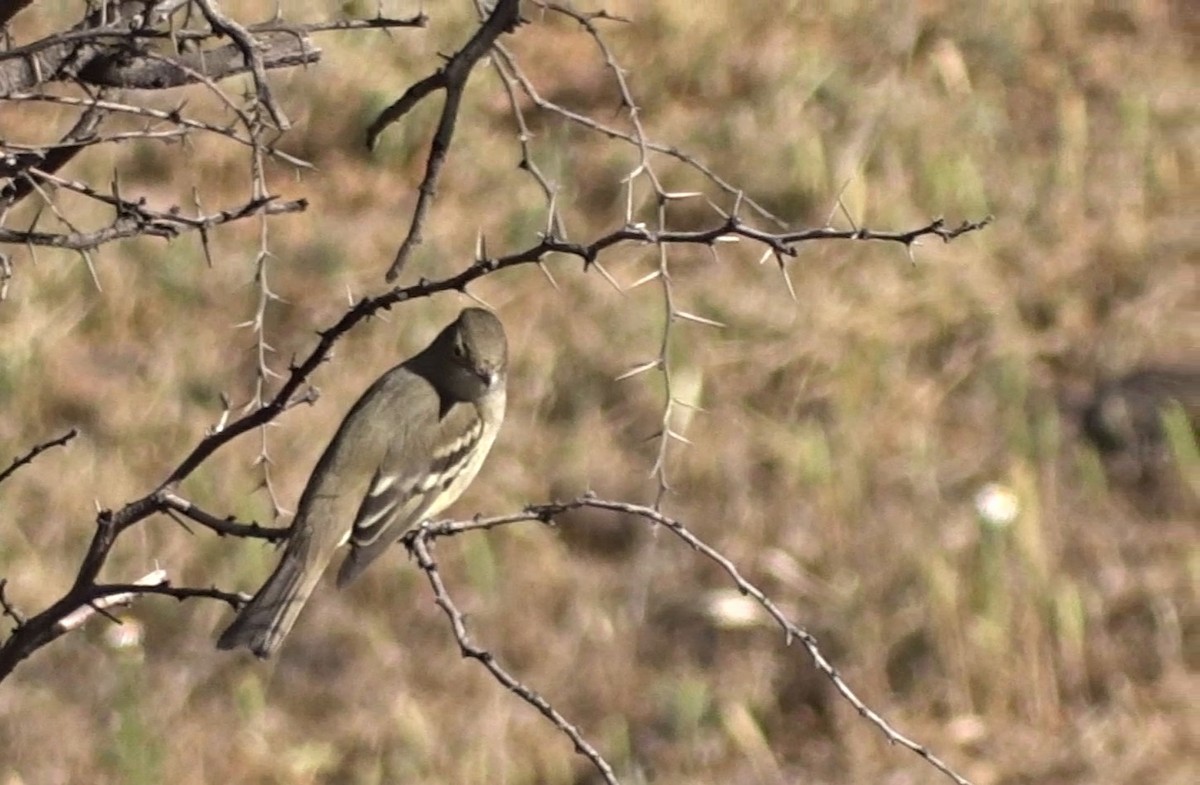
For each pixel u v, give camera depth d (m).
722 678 12.89
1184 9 21.58
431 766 12.41
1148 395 15.16
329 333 6.02
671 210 17.69
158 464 14.73
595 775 12.34
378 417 8.27
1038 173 18.34
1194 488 14.29
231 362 16.08
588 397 15.37
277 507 6.50
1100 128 19.39
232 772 12.34
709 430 15.09
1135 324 16.19
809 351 15.73
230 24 5.57
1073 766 12.23
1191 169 18.66
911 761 12.31
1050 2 21.03
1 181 7.44
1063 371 15.96
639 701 12.78
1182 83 20.08
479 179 18.39
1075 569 13.66
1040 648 12.94
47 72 6.56
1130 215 17.73
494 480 14.38
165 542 13.75
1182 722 12.55
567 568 13.80
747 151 18.30
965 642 12.95
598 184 18.19
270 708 12.82
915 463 14.52
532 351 15.70
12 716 12.58
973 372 15.76
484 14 6.73
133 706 12.58
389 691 12.91
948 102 19.50
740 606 13.32
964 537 13.73
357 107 18.84
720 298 16.39
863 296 16.48
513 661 13.15
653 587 13.64
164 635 13.33
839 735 12.55
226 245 17.41
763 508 14.16
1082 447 14.86
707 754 12.39
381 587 13.64
